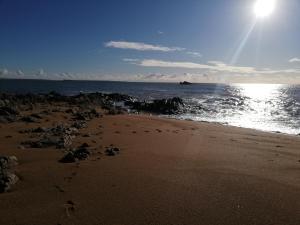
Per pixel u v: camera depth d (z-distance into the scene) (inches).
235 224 235.3
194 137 602.9
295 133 832.9
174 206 262.7
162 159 408.8
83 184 305.6
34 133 552.4
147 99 2229.3
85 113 922.1
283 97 2874.0
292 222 239.6
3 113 789.9
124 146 481.7
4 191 284.7
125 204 263.9
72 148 445.4
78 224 229.0
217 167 380.2
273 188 309.7
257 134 708.7
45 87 4468.5
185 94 3159.5
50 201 265.9
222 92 3836.1
